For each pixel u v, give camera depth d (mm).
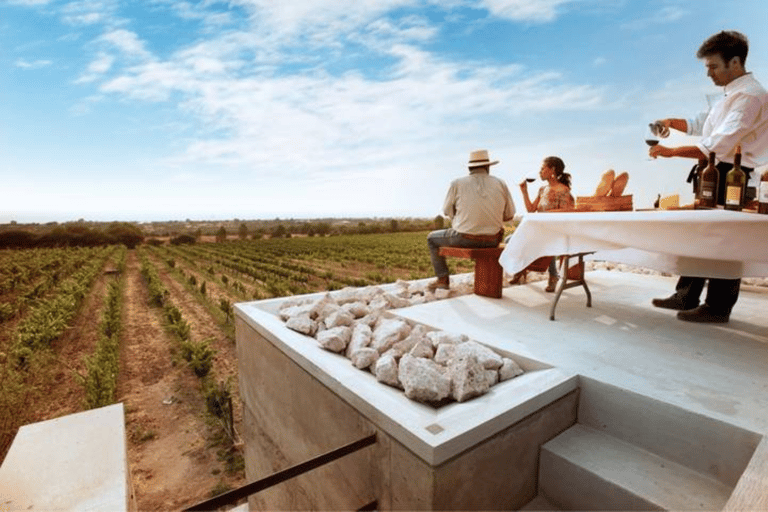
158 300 18281
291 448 2729
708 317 2975
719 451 1562
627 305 3623
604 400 1918
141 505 5445
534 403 1765
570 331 2812
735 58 2518
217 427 7543
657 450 1744
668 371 2057
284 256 38781
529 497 1816
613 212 2602
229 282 23906
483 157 4039
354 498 1972
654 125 2656
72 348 12344
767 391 1816
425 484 1444
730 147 2471
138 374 10188
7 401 7684
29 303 17578
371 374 2240
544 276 5508
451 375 1947
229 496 1440
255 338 3262
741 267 2557
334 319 2994
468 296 4047
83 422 2180
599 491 1607
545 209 4395
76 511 1575
